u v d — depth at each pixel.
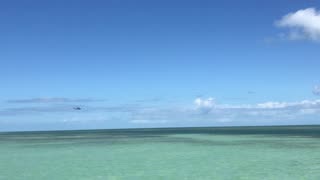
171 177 27.34
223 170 29.94
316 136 76.62
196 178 26.88
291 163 33.19
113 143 62.78
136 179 26.75
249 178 26.58
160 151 45.34
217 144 55.56
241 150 44.91
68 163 35.06
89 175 28.48
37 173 29.62
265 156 38.41
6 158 39.66
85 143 64.00
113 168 31.66
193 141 64.44
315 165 31.92
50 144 62.34
